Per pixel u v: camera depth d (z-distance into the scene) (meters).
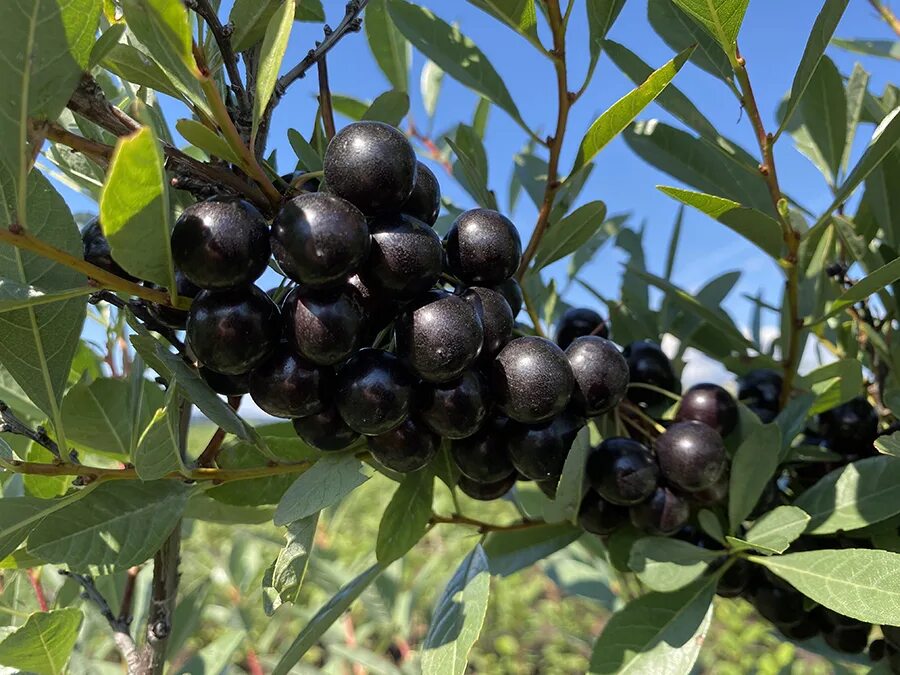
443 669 0.12
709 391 0.16
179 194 0.13
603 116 0.13
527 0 0.13
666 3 0.16
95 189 0.16
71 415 0.14
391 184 0.10
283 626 0.46
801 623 0.16
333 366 0.11
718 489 0.15
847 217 0.20
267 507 0.16
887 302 0.18
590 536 0.23
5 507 0.11
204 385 0.11
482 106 0.25
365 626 0.38
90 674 0.22
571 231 0.16
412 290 0.11
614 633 0.14
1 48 0.09
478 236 0.12
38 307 0.11
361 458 0.13
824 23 0.13
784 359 0.17
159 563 0.14
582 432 0.12
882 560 0.12
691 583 0.14
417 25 0.18
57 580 0.21
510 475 0.14
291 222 0.10
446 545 0.59
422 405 0.11
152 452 0.11
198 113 0.12
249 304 0.10
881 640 0.16
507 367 0.12
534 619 0.63
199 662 0.20
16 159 0.09
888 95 0.20
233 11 0.12
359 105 0.23
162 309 0.12
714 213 0.14
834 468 0.17
